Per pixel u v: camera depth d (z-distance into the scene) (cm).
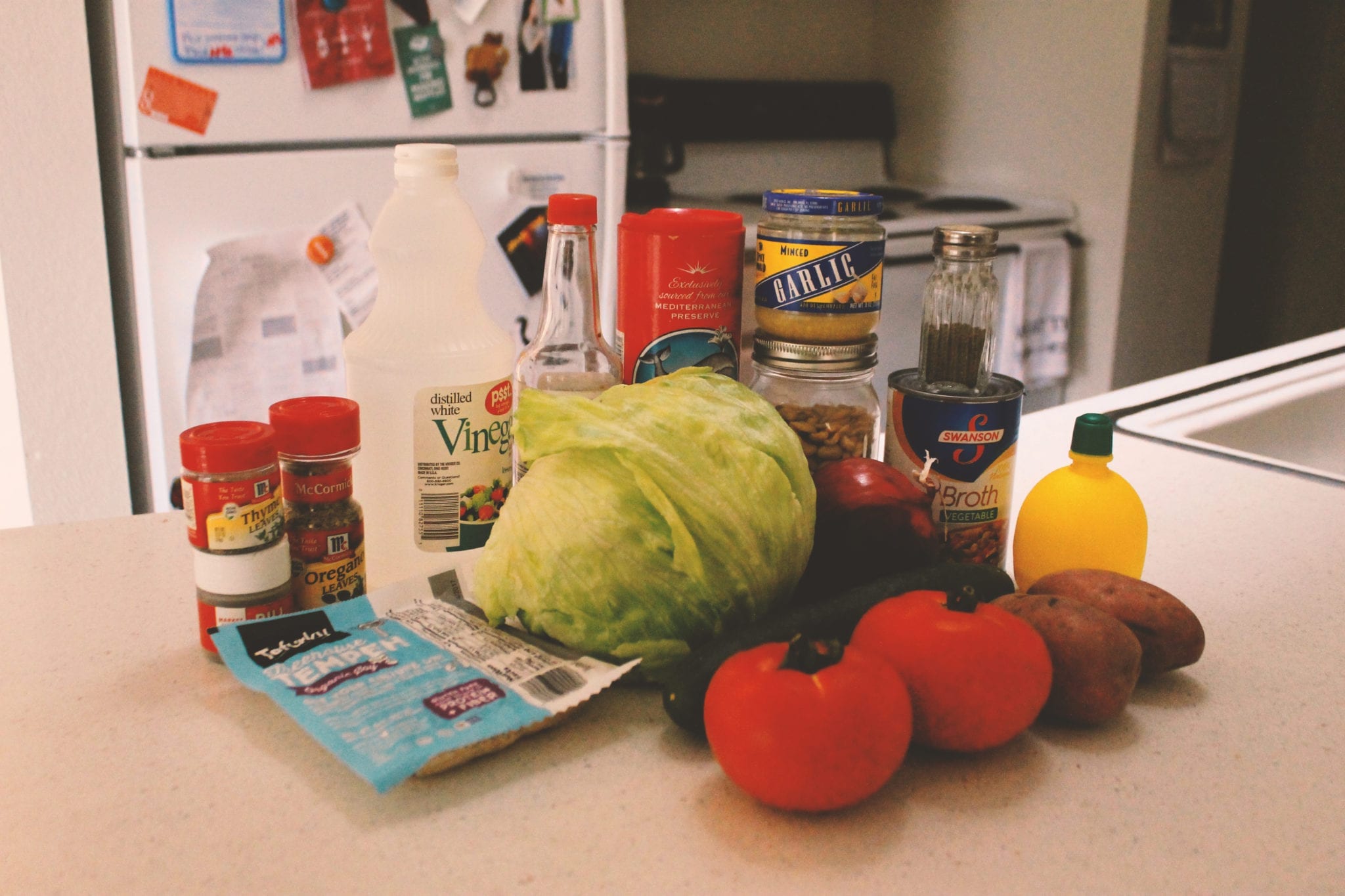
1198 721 58
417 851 46
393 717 52
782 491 58
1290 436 125
